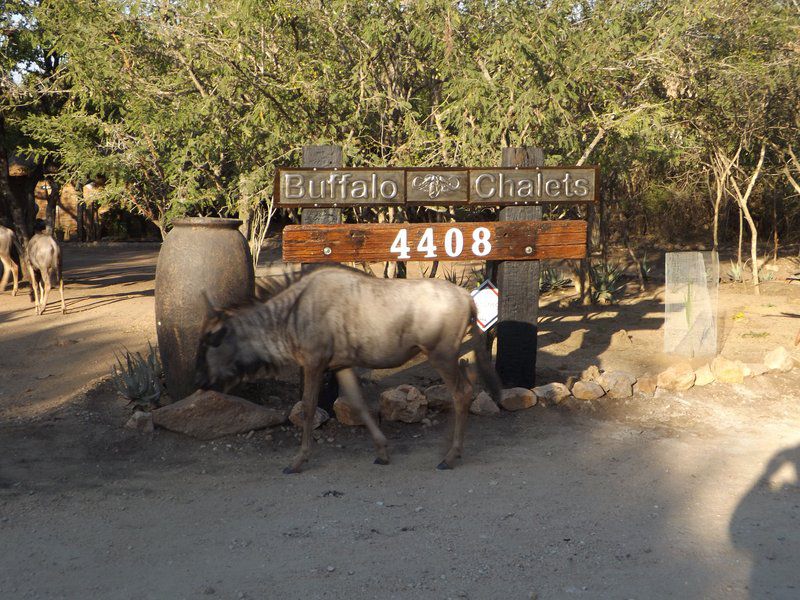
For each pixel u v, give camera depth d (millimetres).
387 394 7066
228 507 5246
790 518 4988
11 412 7336
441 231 7348
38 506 5238
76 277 20656
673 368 8219
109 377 8125
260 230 11547
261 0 8617
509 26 9125
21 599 3965
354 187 7215
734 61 13477
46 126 13469
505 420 7168
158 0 9992
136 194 11977
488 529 4844
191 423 6559
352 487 5621
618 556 4449
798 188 16547
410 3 8953
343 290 5867
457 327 5996
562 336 11180
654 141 10133
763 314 13023
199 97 10172
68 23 11000
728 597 3951
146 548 4598
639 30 9812
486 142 8953
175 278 6984
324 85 9078
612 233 26688
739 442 6617
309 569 4293
